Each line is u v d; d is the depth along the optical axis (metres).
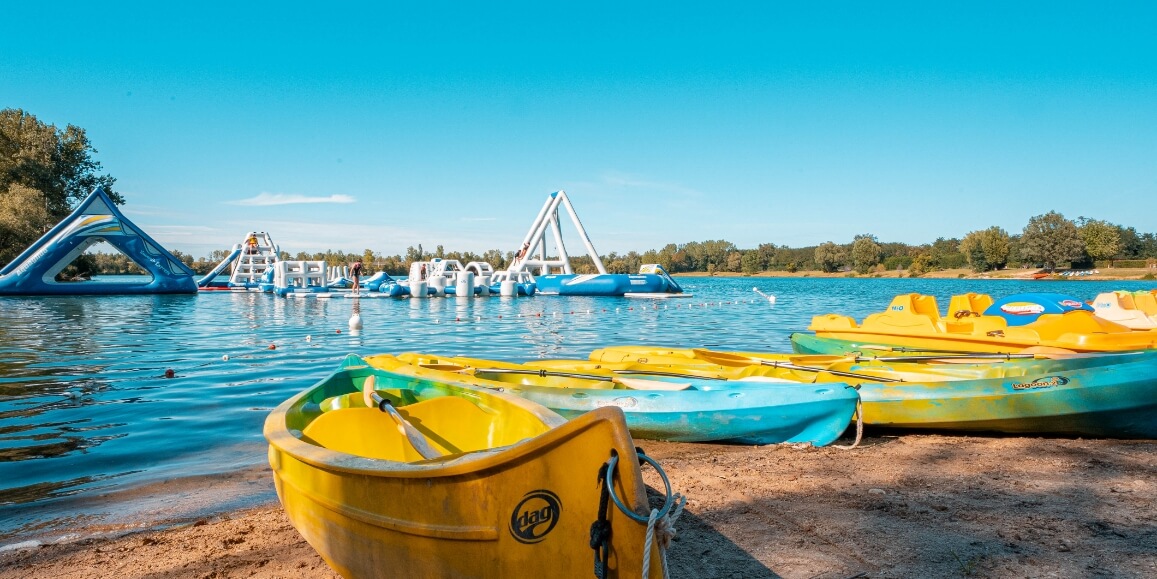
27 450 7.30
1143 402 7.07
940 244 144.12
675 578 4.16
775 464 6.54
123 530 5.12
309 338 18.95
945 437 7.64
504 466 3.20
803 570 4.26
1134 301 13.18
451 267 53.03
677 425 7.26
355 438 5.43
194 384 11.30
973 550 4.50
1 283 40.12
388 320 25.70
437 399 5.76
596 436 3.04
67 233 41.47
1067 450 7.02
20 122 65.56
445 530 3.41
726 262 163.62
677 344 18.08
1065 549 4.49
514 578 3.29
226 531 5.08
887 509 5.28
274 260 53.84
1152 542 4.58
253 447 7.48
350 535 3.91
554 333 21.05
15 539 4.95
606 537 3.05
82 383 11.36
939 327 12.28
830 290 64.81
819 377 8.09
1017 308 13.15
